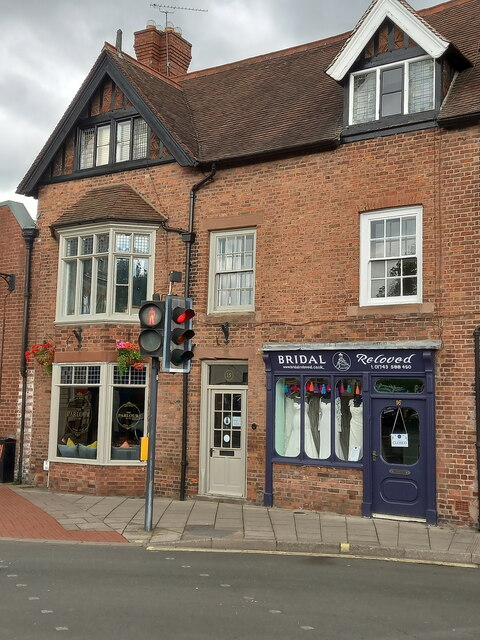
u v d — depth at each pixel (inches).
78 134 633.6
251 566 340.8
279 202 524.7
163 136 573.9
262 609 263.9
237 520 451.2
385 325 470.3
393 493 460.4
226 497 524.1
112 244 569.3
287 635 233.6
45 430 603.8
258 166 537.6
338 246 496.1
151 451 422.3
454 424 441.1
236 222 540.1
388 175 482.9
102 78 617.3
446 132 464.8
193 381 544.4
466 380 439.5
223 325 531.5
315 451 498.6
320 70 604.7
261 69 655.8
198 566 337.4
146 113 585.0
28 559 346.9
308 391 503.2
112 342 562.3
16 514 471.2
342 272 492.4
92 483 557.9
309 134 520.7
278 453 509.7
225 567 336.8
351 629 242.1
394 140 483.5
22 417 623.5
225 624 244.2
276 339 513.0
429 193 466.0
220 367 543.8
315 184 511.2
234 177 547.2
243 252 544.4
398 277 476.1
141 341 416.2
